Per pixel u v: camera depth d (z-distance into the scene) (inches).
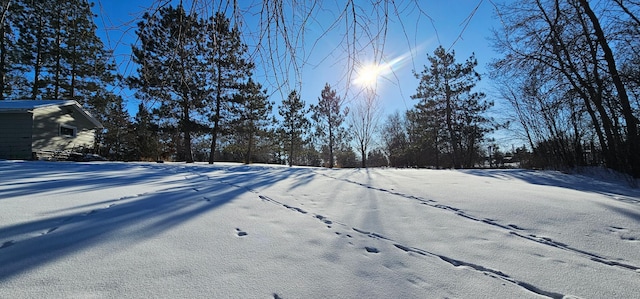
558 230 105.7
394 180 232.4
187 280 66.1
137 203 130.7
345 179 239.3
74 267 69.4
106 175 221.5
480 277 72.0
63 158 441.4
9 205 116.9
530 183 231.1
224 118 564.7
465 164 769.6
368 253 84.7
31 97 640.4
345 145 1012.5
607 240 96.6
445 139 795.4
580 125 410.9
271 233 98.8
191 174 255.8
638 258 84.0
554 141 422.6
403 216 123.2
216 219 111.1
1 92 582.6
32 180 181.2
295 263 76.7
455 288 66.8
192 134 592.7
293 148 957.8
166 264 73.0
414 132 838.5
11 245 80.5
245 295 61.5
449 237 98.7
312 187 192.7
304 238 95.3
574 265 79.3
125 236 90.0
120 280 64.7
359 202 148.4
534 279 71.6
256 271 71.7
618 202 145.6
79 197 136.9
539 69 325.1
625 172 318.3
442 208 135.9
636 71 328.2
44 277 64.4
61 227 95.9
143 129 543.2
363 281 68.8
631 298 64.4
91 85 518.0
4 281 62.2
